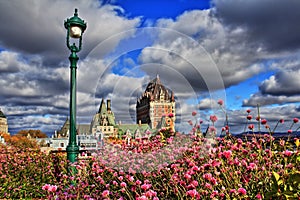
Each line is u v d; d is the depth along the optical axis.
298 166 2.05
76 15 4.46
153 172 2.91
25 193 4.80
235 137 2.98
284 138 2.72
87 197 2.95
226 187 2.31
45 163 5.69
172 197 2.45
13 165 5.65
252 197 2.03
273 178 1.72
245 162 2.45
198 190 2.17
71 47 4.43
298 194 1.72
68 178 3.73
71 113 4.31
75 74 4.41
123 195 2.70
